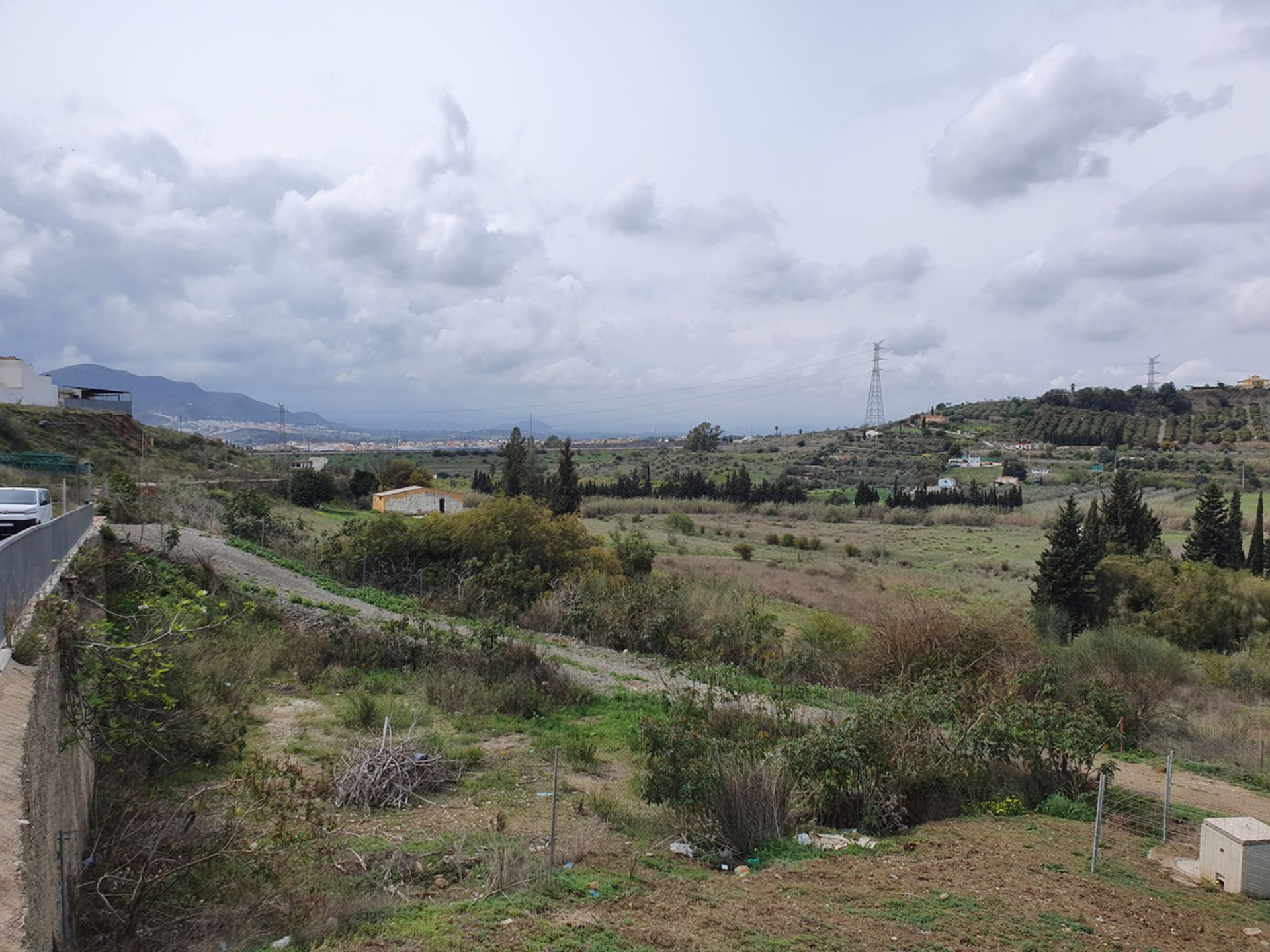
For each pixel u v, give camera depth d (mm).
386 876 6773
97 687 7156
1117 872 7309
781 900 6293
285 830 7094
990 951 5441
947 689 11883
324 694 14133
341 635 16797
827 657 20859
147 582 16797
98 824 7293
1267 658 25812
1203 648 31359
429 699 14539
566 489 51750
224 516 28422
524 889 6402
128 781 8523
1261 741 15797
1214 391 175750
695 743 8766
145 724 8047
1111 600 33875
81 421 47188
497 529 28297
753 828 8023
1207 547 43719
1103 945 5637
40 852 4590
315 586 22500
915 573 52031
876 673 19688
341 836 8031
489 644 16578
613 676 17969
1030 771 10633
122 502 24625
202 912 5977
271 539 27516
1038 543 71312
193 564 19641
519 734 13031
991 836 8375
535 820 8852
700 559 48969
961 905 6258
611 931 5484
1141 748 15320
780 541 63812
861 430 192875
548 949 5109
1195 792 12070
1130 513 44844
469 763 11109
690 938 5426
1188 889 6988
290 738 11398
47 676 6309
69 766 6637
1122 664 19656
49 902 4703
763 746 9445
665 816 8672
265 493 46750
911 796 9312
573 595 24656
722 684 13641
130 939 5535
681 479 109500
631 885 6590
